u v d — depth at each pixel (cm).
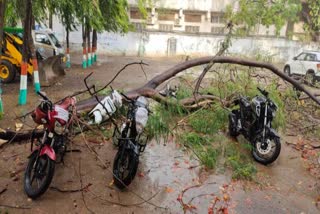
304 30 2464
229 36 1033
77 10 1079
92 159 498
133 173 404
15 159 482
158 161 512
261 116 535
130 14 2594
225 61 782
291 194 436
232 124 623
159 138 592
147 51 2481
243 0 1697
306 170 511
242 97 619
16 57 1054
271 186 454
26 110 737
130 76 1384
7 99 844
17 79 1141
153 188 427
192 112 739
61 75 1228
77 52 2395
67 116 396
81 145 543
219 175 478
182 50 2491
